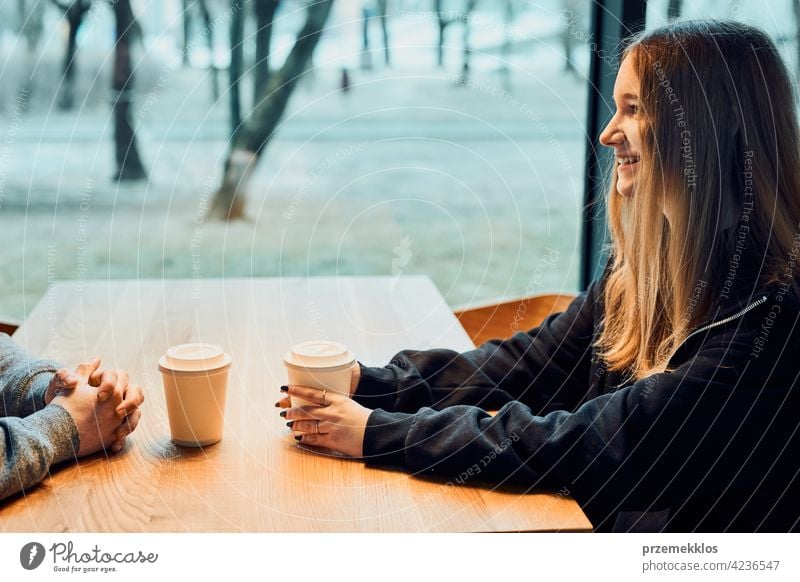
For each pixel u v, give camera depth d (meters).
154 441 1.09
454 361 1.31
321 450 1.07
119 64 4.00
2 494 0.92
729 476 1.03
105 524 0.90
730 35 1.11
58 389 1.06
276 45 4.17
